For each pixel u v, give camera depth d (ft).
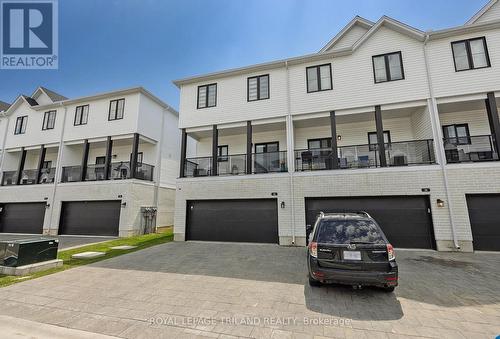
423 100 32.12
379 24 34.91
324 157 34.99
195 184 38.83
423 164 30.40
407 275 19.01
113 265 23.44
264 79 39.96
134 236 45.19
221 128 40.55
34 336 10.53
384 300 13.98
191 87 43.37
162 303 14.02
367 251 13.98
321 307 13.10
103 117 51.72
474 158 30.09
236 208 37.09
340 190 32.37
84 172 50.49
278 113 37.76
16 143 57.36
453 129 34.50
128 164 49.14
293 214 33.65
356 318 11.80
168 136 58.39
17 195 53.26
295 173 34.60
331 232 15.10
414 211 30.09
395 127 37.35
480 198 28.22
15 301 14.53
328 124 39.81
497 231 27.30
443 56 32.07
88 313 12.80
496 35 30.66
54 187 50.80
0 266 20.67
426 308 12.89
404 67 33.37
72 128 53.52
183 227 38.32
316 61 37.63
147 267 22.54
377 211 31.19
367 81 34.73
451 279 17.95
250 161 37.70
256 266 22.39
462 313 12.30
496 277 18.42
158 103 55.52
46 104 55.47
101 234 46.52
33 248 21.70
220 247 32.40
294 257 25.94
